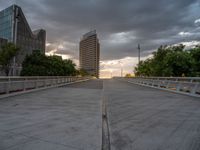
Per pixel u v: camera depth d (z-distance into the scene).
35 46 64.81
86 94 10.97
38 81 13.74
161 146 3.01
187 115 5.30
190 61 17.55
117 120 4.73
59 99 8.62
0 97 8.60
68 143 3.08
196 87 10.09
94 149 2.86
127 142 3.20
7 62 22.00
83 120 4.64
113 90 14.21
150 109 6.26
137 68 37.41
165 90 14.19
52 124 4.23
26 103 7.33
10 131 3.68
